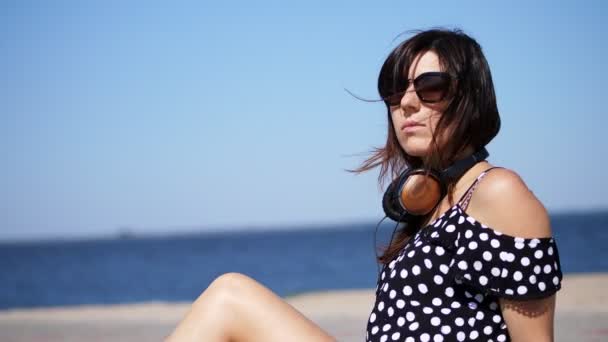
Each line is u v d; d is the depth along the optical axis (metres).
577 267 30.55
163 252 116.31
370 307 9.66
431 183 2.54
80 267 73.50
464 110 2.52
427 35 2.62
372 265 48.97
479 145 2.57
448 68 2.53
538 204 2.31
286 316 2.51
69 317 9.95
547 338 2.32
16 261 100.12
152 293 34.88
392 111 2.68
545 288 2.26
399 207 2.70
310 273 43.59
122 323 8.98
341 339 6.71
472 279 2.32
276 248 109.62
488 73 2.60
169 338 2.50
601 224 116.31
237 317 2.50
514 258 2.27
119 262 82.69
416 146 2.59
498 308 2.37
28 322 9.36
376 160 2.93
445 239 2.38
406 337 2.38
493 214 2.30
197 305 2.54
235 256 82.75
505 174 2.34
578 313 7.71
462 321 2.35
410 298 2.41
